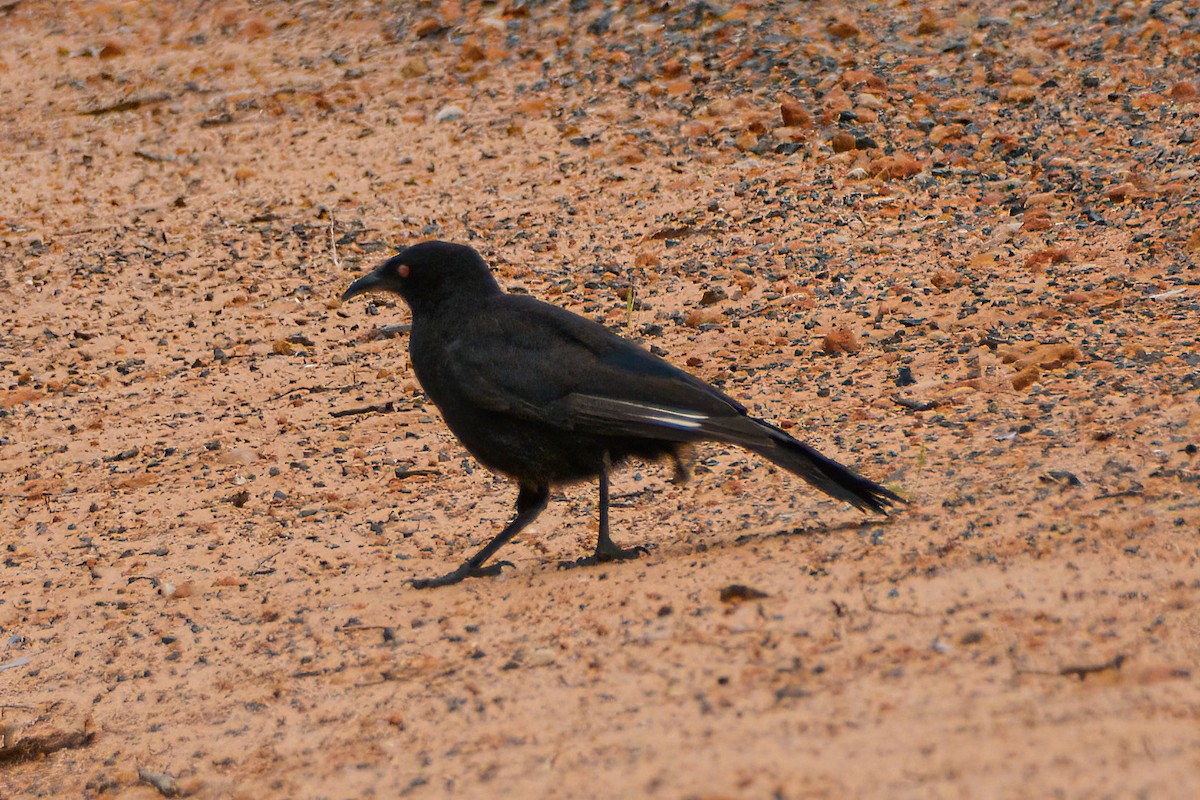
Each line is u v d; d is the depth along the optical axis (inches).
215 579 404.2
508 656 309.0
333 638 345.4
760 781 227.5
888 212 650.8
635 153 758.5
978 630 273.3
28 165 851.4
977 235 612.4
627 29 903.7
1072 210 619.5
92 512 471.8
